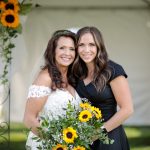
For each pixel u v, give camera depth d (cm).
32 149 420
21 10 388
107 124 409
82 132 361
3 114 919
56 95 412
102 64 409
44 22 1035
